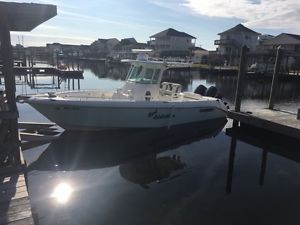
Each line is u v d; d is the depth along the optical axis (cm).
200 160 938
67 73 2952
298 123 1066
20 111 1530
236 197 686
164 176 801
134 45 8300
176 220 580
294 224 578
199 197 680
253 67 4503
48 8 524
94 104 1053
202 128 1362
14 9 507
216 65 5394
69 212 598
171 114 1227
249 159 954
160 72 1279
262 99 2639
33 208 574
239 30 5950
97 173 811
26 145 1012
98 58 9144
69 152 971
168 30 7081
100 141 1107
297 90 3269
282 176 816
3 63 550
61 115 1064
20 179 539
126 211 607
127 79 1315
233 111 1291
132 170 838
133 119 1139
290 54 4400
